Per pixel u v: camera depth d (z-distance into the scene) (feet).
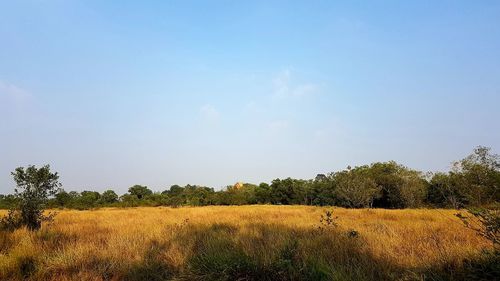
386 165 181.27
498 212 16.47
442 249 19.95
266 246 22.57
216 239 26.58
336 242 23.86
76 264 21.56
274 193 212.43
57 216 60.18
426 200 136.67
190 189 265.13
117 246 25.55
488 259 15.64
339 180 159.02
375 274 18.04
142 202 176.96
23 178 39.68
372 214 61.11
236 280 18.16
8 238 29.63
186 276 19.29
